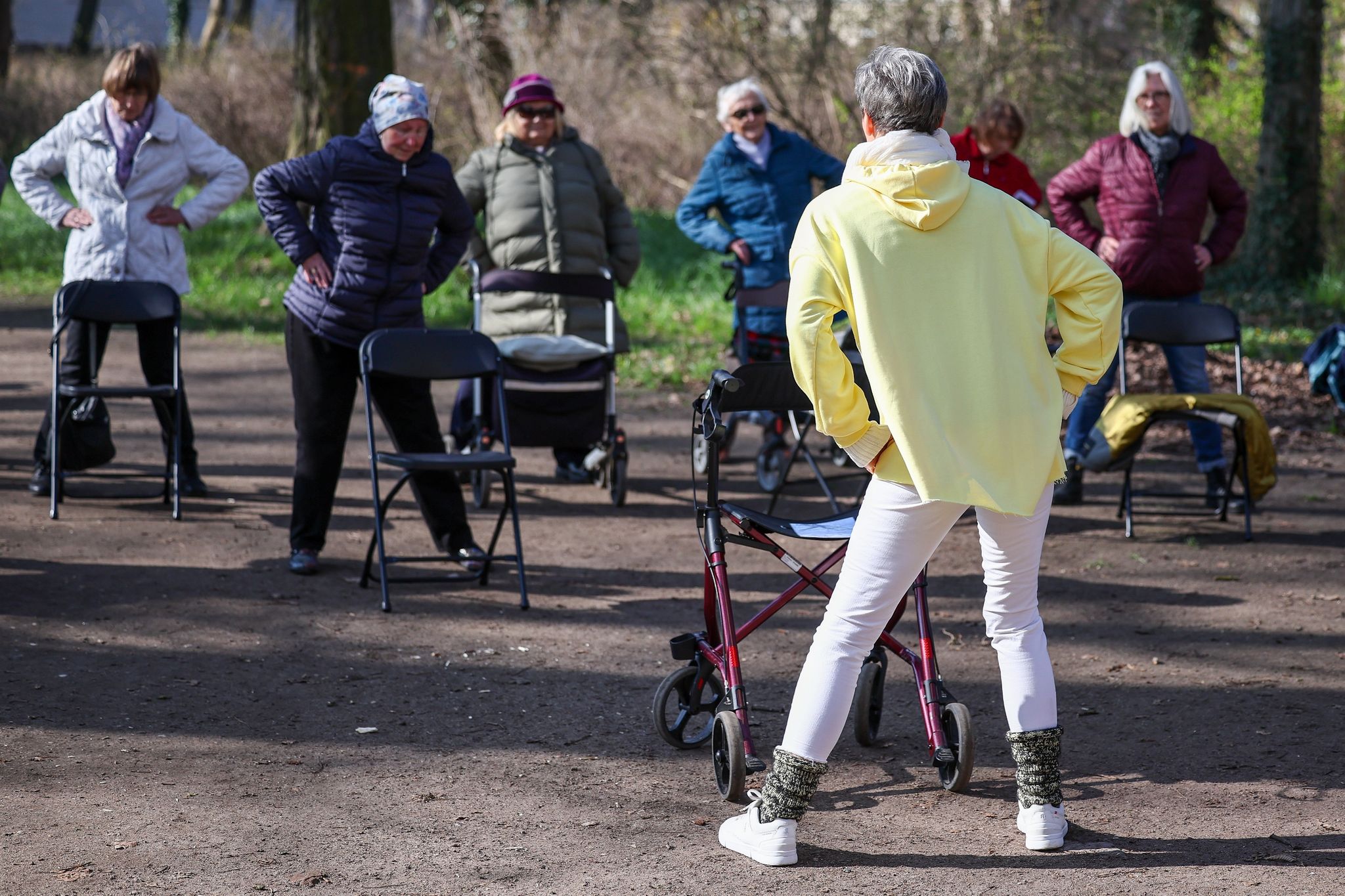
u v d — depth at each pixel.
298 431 5.77
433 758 3.91
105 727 4.05
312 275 5.62
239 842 3.31
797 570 3.77
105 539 6.14
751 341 7.83
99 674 4.50
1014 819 3.54
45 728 4.02
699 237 7.69
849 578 3.20
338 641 4.95
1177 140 6.91
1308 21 14.70
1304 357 8.97
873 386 3.03
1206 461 7.14
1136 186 6.91
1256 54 17.27
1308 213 14.95
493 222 7.36
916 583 3.83
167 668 4.59
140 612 5.16
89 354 6.61
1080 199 7.16
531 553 6.26
